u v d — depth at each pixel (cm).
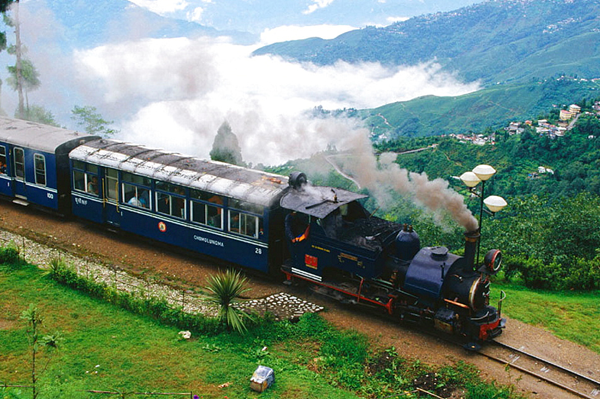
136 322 1262
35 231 1836
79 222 1962
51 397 915
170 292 1451
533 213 2644
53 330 1184
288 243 1484
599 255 1938
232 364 1107
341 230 1405
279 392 1010
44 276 1459
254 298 1453
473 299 1198
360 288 1348
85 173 1859
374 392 1059
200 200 1603
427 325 1308
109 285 1434
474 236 1224
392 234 1369
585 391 1085
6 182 2050
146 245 1800
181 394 962
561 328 1373
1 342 1111
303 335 1270
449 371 1129
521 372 1144
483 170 1173
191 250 1689
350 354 1190
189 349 1156
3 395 901
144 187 1725
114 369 1048
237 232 1550
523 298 1577
